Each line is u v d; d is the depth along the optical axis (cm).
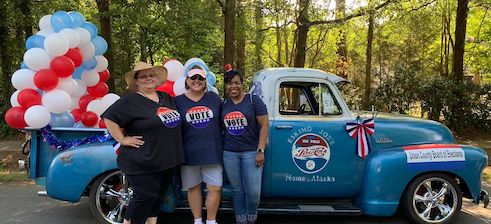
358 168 512
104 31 1202
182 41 1323
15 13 1172
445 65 2027
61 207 592
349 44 2211
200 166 446
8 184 727
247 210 466
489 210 591
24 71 513
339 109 518
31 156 501
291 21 1384
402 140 528
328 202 535
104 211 502
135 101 404
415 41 2183
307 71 523
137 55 1582
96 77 600
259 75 545
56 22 540
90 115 556
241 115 445
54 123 520
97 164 486
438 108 1283
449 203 524
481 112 1302
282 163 500
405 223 534
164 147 405
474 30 1906
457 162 507
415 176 509
